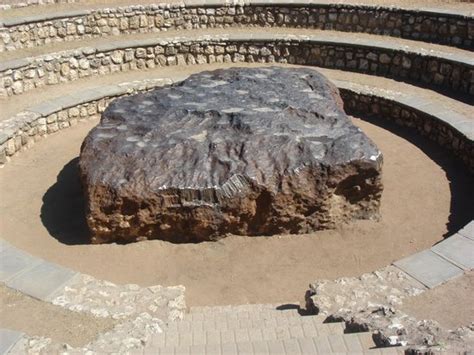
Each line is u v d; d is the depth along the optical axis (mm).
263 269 5574
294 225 5984
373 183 5961
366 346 3410
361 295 4422
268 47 10375
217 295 5211
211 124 6500
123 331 3932
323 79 7930
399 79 9461
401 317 3877
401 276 4629
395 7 10234
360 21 10602
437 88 9023
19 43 9641
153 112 6824
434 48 9531
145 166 5797
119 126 6539
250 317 4438
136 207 5672
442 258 4844
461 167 7398
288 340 3500
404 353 3125
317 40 10086
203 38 10328
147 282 5379
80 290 4531
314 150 5922
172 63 10414
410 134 8391
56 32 10047
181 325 4180
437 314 4137
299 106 6820
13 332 3877
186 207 5680
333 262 5633
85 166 5914
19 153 7895
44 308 4297
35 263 4875
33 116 8141
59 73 9398
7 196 6816
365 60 9828
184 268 5598
